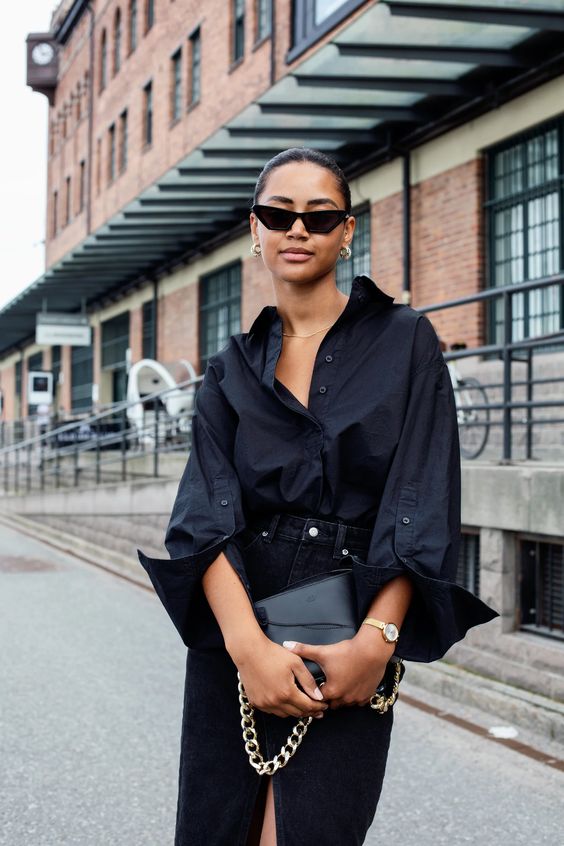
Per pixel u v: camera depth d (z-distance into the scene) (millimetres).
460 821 3713
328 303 2008
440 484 1850
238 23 18641
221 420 1989
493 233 11211
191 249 20016
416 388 1897
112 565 11211
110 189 27359
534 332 10477
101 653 6656
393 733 4805
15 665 6293
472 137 11328
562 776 4195
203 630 1907
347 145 13117
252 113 11719
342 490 1885
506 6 8617
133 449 16547
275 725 1827
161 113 22875
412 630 1825
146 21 24406
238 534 1933
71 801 3955
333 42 9539
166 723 5012
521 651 5199
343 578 1833
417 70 10383
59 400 32406
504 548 5414
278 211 1948
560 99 9992
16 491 19500
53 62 34719
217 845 1874
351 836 1772
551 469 5094
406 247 12438
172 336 21797
